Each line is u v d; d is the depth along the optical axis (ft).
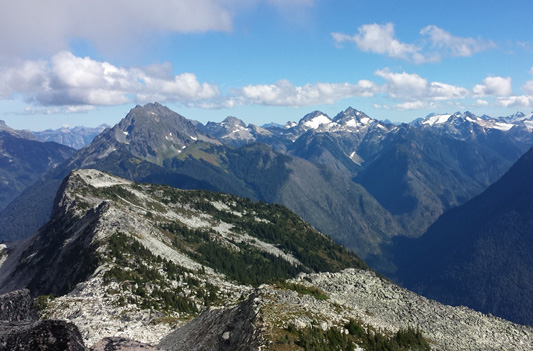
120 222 539.29
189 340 197.26
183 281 412.36
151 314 281.74
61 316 268.82
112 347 140.87
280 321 164.35
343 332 172.55
